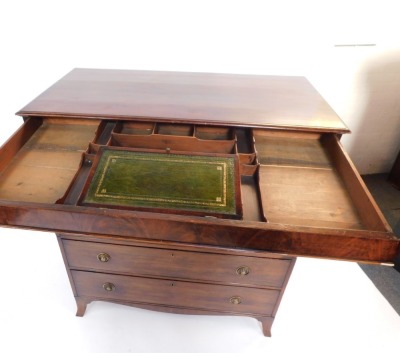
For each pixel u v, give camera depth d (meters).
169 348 1.26
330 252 0.74
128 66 1.60
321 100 1.26
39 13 1.40
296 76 1.53
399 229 1.83
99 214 0.74
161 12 1.43
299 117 1.12
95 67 1.60
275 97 1.27
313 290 1.49
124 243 1.00
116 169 0.91
